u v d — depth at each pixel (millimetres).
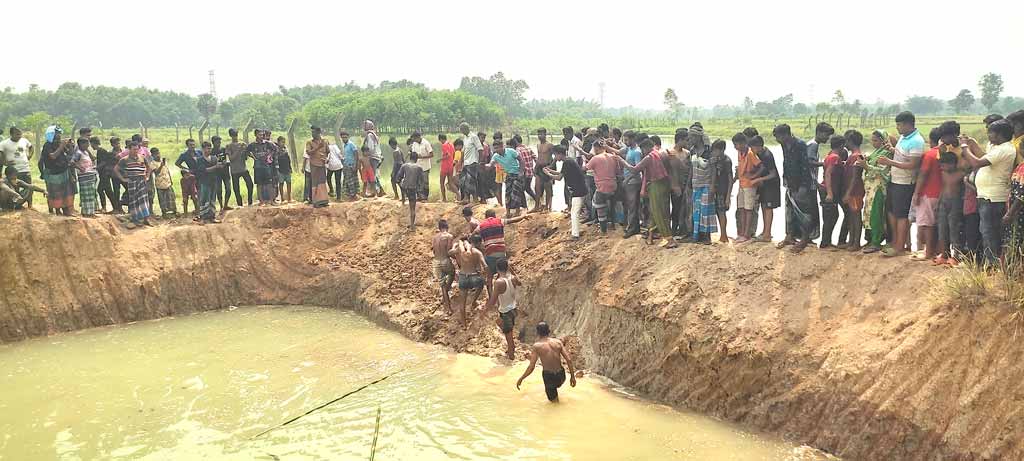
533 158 15234
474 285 12430
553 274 12391
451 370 11328
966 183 8273
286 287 15797
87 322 13820
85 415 9711
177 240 15367
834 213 9719
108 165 15359
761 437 8516
